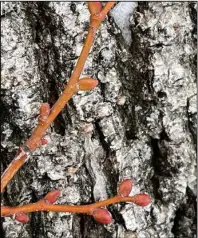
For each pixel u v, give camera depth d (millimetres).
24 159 151
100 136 207
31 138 150
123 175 208
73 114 203
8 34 194
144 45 210
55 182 202
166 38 208
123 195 154
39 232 206
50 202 155
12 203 203
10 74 195
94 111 203
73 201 202
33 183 202
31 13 199
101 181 207
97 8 149
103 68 203
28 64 197
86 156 205
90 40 149
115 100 206
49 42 201
